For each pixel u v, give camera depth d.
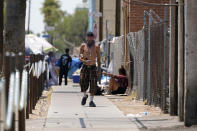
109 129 22.41
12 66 16.44
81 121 24.75
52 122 24.42
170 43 26.92
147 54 34.06
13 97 15.12
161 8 44.28
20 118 18.77
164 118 25.92
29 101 27.64
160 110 29.39
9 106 14.26
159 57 29.98
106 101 34.88
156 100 30.64
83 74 31.34
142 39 35.53
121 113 27.97
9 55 16.06
